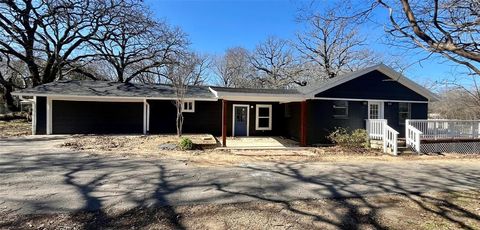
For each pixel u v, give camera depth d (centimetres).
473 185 633
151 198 486
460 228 390
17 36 2088
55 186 548
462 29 369
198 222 388
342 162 920
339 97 1380
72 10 2070
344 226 388
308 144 1342
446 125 1283
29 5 2048
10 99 2388
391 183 638
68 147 1064
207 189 551
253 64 3550
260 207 454
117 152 987
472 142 1282
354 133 1278
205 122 1691
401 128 1467
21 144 1126
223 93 1181
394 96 1458
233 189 556
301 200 496
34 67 2184
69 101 1548
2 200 461
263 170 752
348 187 593
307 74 3041
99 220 388
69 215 402
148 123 1602
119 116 1611
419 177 712
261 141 1465
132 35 2330
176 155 967
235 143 1362
